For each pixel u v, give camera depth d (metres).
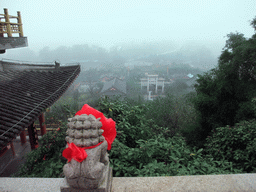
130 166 2.70
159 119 8.79
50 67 9.29
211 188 1.49
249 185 1.51
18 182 1.58
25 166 4.02
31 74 8.52
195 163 2.67
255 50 7.43
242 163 4.12
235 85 8.48
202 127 9.43
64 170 1.23
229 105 8.52
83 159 1.20
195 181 1.57
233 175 1.64
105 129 1.43
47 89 7.74
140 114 4.50
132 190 1.47
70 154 1.25
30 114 5.55
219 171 2.76
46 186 1.53
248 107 7.65
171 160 2.85
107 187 1.36
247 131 4.66
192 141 8.90
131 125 4.15
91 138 1.25
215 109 9.08
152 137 4.18
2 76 7.35
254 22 8.02
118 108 4.23
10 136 4.39
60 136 4.66
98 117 1.41
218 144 4.84
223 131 5.07
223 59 9.38
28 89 7.25
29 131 8.15
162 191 1.46
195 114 10.09
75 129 1.27
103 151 1.32
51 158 4.19
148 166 2.43
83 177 1.21
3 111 5.33
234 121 8.35
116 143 2.96
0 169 7.14
